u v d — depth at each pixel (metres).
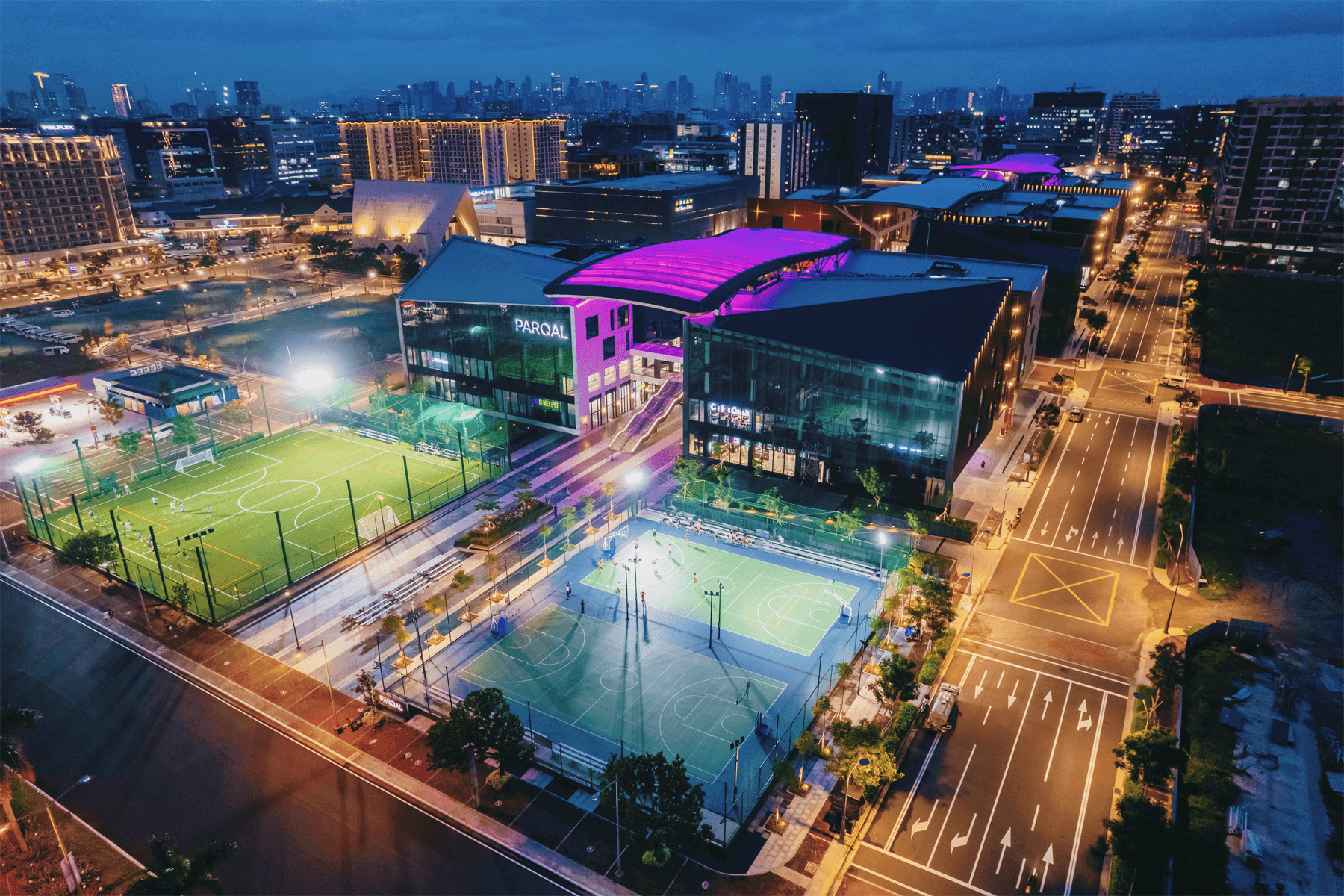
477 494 123.88
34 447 142.12
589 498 114.19
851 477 118.12
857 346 111.38
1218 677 82.00
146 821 66.88
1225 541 106.88
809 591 98.06
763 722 75.38
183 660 87.62
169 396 152.62
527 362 146.38
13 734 76.69
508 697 80.81
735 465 128.00
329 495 123.56
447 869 62.28
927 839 64.25
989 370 123.25
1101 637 88.94
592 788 69.56
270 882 61.09
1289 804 67.31
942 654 84.31
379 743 75.62
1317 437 140.25
